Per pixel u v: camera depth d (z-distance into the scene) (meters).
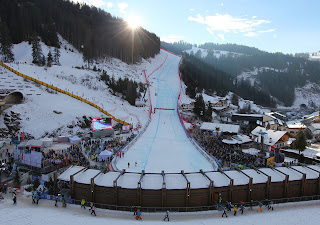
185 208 30.84
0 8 141.00
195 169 49.62
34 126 69.19
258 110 166.00
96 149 60.22
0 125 66.25
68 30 159.25
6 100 74.50
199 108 109.25
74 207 30.86
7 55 109.75
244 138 69.31
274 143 64.81
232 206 32.16
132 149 63.12
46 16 161.62
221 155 56.84
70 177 32.56
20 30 133.25
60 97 87.25
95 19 194.75
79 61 136.38
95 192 32.12
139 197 31.06
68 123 74.62
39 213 27.59
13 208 28.56
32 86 86.88
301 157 55.47
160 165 51.72
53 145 62.31
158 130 85.25
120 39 180.75
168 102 125.19
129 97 111.62
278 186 35.00
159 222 26.97
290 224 27.11
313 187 36.53
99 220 26.81
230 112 128.62
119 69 152.12
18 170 40.41
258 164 50.12
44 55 123.69
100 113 85.75
